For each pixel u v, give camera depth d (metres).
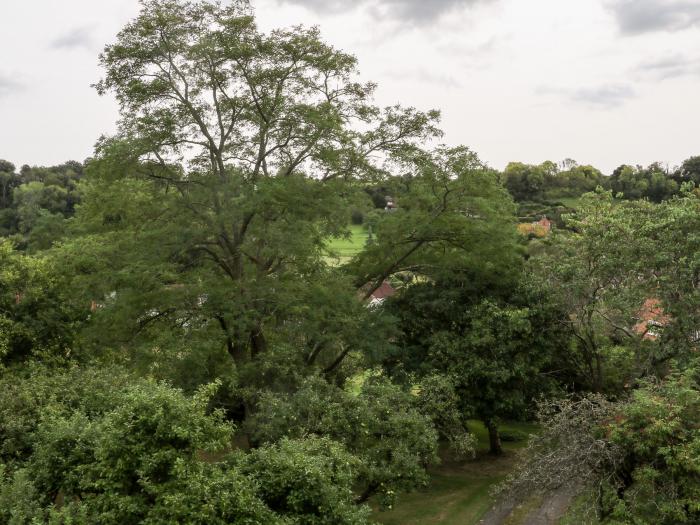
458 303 23.03
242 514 10.54
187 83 21.91
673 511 11.24
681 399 12.34
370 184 24.22
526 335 21.41
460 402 21.42
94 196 26.95
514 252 23.47
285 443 12.90
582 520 13.01
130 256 20.53
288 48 22.09
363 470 14.69
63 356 24.12
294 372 18.25
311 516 11.52
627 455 12.95
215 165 22.88
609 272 19.81
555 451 13.45
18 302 23.42
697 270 17.86
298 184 20.62
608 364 23.08
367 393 17.08
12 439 14.12
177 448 10.98
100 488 11.05
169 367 18.70
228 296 19.88
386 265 24.48
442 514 19.55
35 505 11.02
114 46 20.44
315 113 20.78
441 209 22.88
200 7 21.19
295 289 20.97
